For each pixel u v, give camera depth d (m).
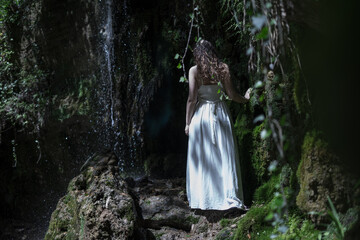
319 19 2.73
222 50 5.30
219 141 4.46
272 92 3.88
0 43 7.05
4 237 6.81
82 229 4.10
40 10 7.00
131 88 6.67
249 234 3.95
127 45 6.69
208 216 4.60
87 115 6.97
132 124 6.66
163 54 6.39
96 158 4.79
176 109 6.40
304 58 3.17
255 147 4.70
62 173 7.28
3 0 6.90
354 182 3.03
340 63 2.81
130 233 4.02
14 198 7.31
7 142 7.12
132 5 6.57
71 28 7.03
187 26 5.88
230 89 4.41
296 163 3.78
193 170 4.54
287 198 3.83
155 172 6.50
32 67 7.10
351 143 2.96
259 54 4.04
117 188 4.41
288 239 3.55
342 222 3.10
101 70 6.95
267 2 2.86
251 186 4.80
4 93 7.08
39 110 7.05
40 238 6.82
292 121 3.69
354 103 2.84
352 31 2.65
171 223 4.65
